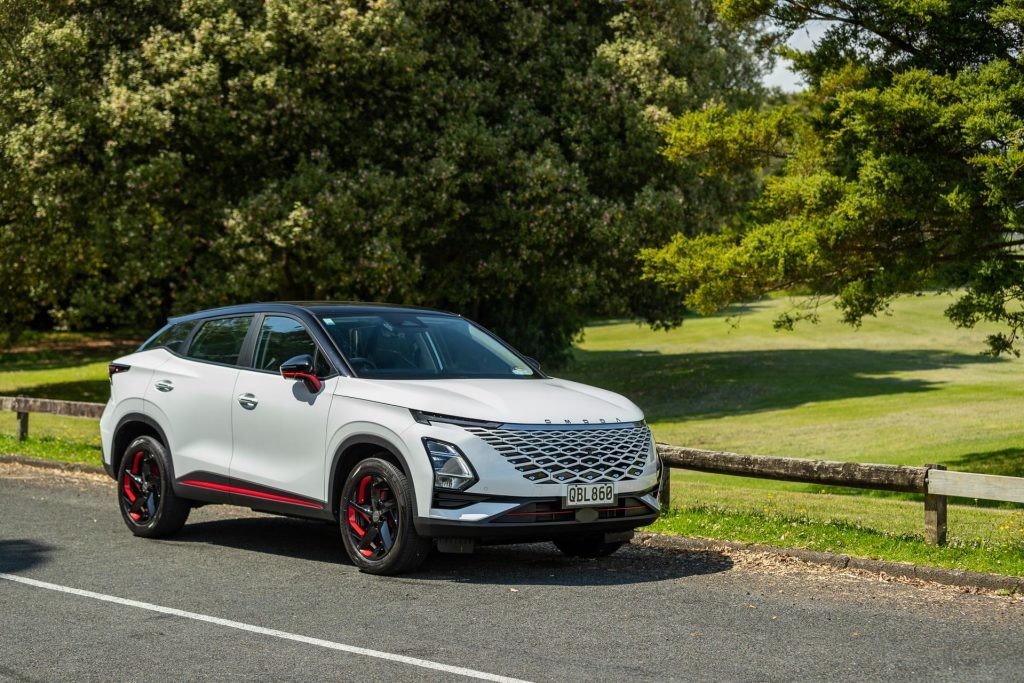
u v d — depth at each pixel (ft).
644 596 22.36
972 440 71.10
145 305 78.59
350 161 81.00
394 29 75.31
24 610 20.97
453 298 88.63
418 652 18.07
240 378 27.40
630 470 23.94
